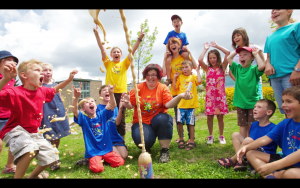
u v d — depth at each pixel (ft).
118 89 12.67
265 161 6.79
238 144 8.15
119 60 13.25
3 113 9.02
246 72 10.53
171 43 13.43
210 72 12.46
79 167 8.93
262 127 8.18
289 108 6.56
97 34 12.36
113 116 10.84
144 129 9.39
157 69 10.04
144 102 9.91
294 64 8.56
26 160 6.74
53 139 9.91
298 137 6.47
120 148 9.93
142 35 12.74
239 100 10.69
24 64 7.27
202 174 7.22
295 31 8.56
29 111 7.32
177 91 13.21
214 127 17.92
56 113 10.18
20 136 6.93
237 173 7.17
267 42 9.70
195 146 11.43
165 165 8.32
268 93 39.32
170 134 9.34
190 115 11.84
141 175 6.66
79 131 22.39
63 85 8.65
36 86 7.33
